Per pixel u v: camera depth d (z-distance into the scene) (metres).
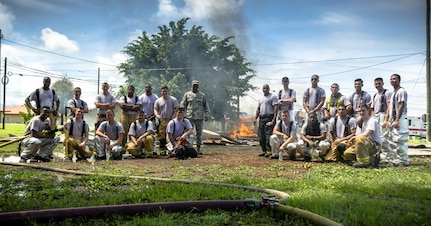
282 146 9.97
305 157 9.77
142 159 10.33
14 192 5.35
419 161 10.09
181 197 4.70
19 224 3.50
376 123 8.64
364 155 8.48
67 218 3.66
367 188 5.27
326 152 9.55
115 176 6.61
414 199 4.73
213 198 4.75
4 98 44.56
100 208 3.79
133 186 5.89
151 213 3.93
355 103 10.05
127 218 3.78
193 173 7.46
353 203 4.21
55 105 10.91
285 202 4.34
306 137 9.73
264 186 5.63
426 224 3.52
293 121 10.10
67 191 5.23
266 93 11.11
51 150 9.94
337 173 7.27
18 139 10.38
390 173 7.27
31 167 8.26
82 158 10.14
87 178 6.52
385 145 9.28
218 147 16.06
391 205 4.27
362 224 3.50
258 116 11.28
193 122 11.61
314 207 3.96
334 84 10.33
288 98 10.90
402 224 3.47
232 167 8.45
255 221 3.73
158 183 6.04
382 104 9.55
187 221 3.70
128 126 11.34
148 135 10.74
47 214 3.60
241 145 18.09
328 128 9.66
